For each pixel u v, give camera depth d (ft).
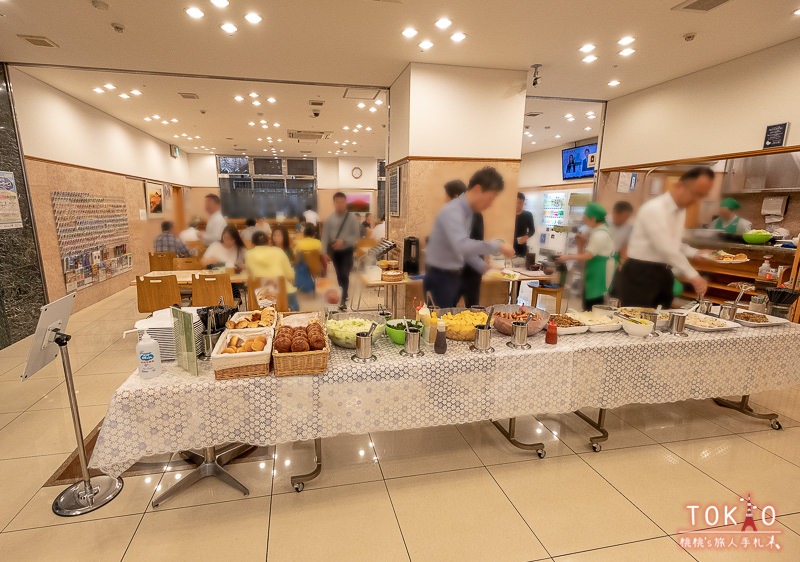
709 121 15.03
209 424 5.87
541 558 5.57
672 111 16.48
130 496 6.62
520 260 16.48
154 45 13.23
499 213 15.40
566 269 15.11
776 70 12.85
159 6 10.60
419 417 6.65
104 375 11.19
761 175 13.51
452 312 8.47
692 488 6.99
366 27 11.86
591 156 26.45
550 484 7.06
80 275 18.58
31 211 15.58
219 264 14.30
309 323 7.17
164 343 6.56
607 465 7.59
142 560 5.45
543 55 13.94
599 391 7.43
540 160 35.76
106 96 19.03
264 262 11.80
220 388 5.79
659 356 7.55
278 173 44.52
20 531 5.89
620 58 14.11
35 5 10.53
